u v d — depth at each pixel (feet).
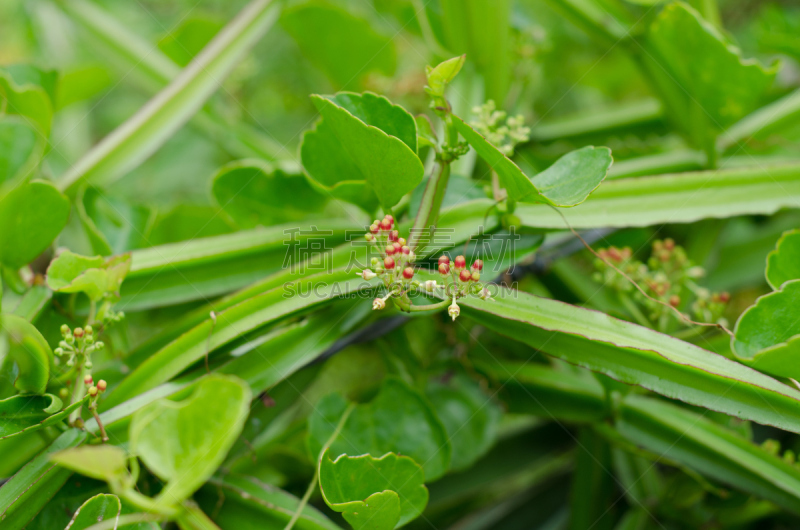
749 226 1.92
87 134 2.22
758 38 1.81
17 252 1.51
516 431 1.75
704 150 1.68
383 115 1.45
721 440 1.55
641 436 1.57
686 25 1.60
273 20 1.77
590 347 1.45
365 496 1.45
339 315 1.53
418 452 1.52
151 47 1.86
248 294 1.50
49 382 1.46
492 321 1.48
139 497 1.34
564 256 1.64
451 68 1.42
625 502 1.71
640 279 1.58
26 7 2.06
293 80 2.26
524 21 1.80
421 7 1.73
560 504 1.76
